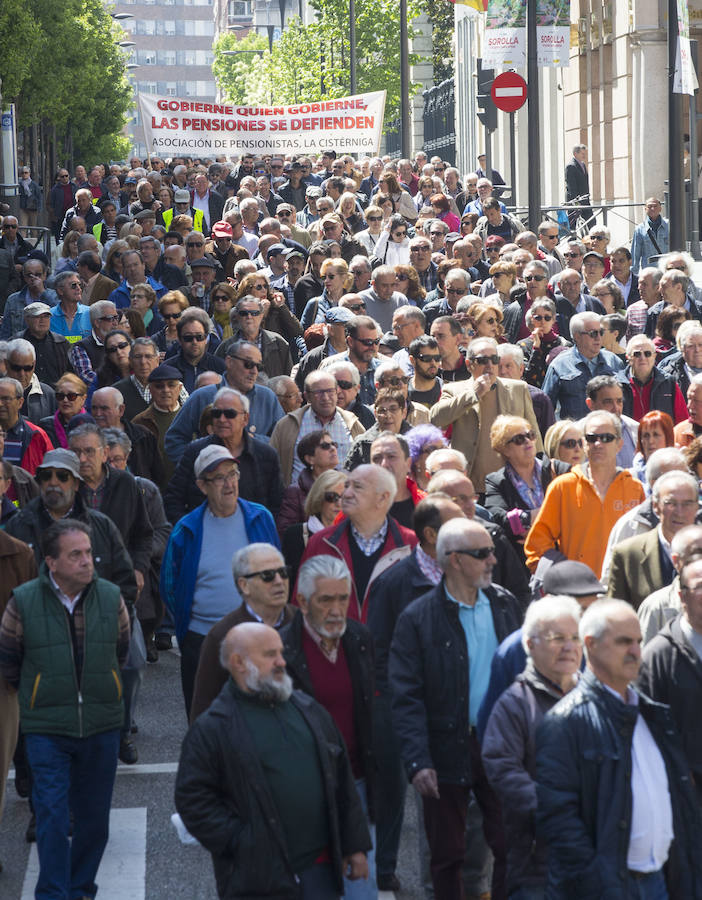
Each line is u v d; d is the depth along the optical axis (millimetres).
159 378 43406
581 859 20234
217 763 21000
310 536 31469
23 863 28703
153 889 27125
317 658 24078
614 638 20484
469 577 24172
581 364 46031
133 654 31141
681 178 68438
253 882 20719
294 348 57938
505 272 58906
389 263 71188
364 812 22891
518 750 21781
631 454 38469
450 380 46719
